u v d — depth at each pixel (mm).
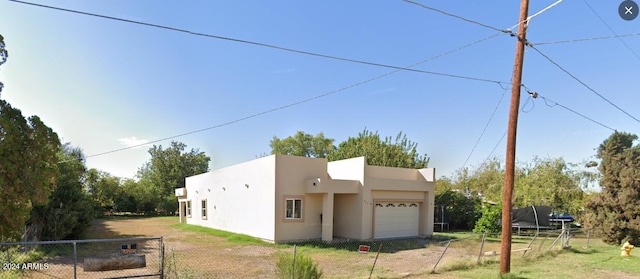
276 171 18375
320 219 19688
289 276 8562
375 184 20250
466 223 29609
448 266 11922
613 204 20125
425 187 22797
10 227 8391
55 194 17109
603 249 18375
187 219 32000
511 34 10648
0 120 7934
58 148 9438
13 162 8266
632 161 19969
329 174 22688
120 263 7863
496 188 31359
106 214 44750
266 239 18641
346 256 14484
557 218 30891
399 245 18062
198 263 12570
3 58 8664
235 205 22391
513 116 10805
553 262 14117
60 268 11266
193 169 56094
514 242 19922
